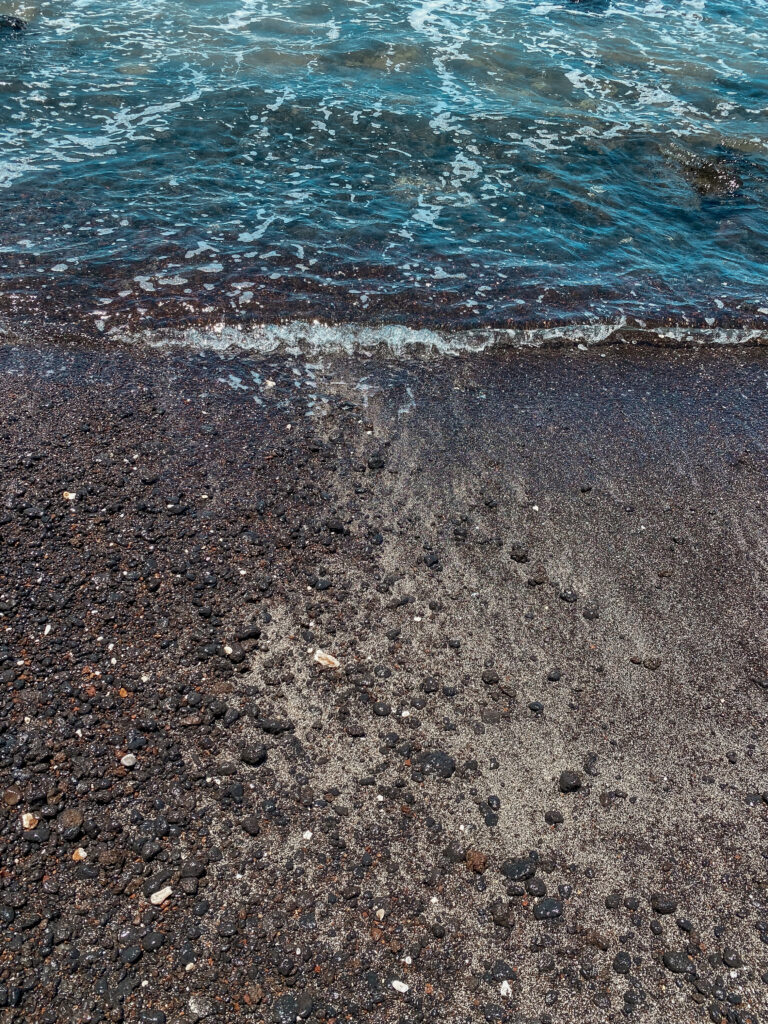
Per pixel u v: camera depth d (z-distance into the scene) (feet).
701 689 3.58
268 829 3.01
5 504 3.84
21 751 3.07
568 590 3.91
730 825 3.17
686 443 4.72
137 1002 2.62
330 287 5.48
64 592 3.55
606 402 4.95
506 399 4.89
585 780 3.25
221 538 3.89
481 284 5.65
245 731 3.26
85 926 2.74
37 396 4.46
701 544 4.17
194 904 2.82
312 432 4.51
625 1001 2.74
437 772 3.22
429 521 4.14
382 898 2.89
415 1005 2.69
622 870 3.03
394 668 3.52
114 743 3.15
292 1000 2.66
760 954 2.86
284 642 3.55
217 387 4.71
